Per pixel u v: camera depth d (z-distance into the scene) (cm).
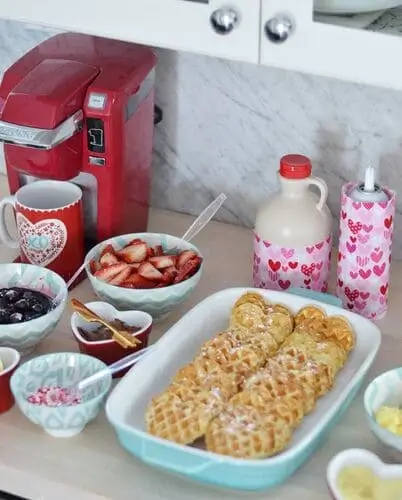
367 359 137
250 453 122
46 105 149
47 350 151
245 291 153
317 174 175
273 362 136
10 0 146
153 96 169
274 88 171
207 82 176
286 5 129
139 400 135
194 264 156
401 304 162
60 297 151
